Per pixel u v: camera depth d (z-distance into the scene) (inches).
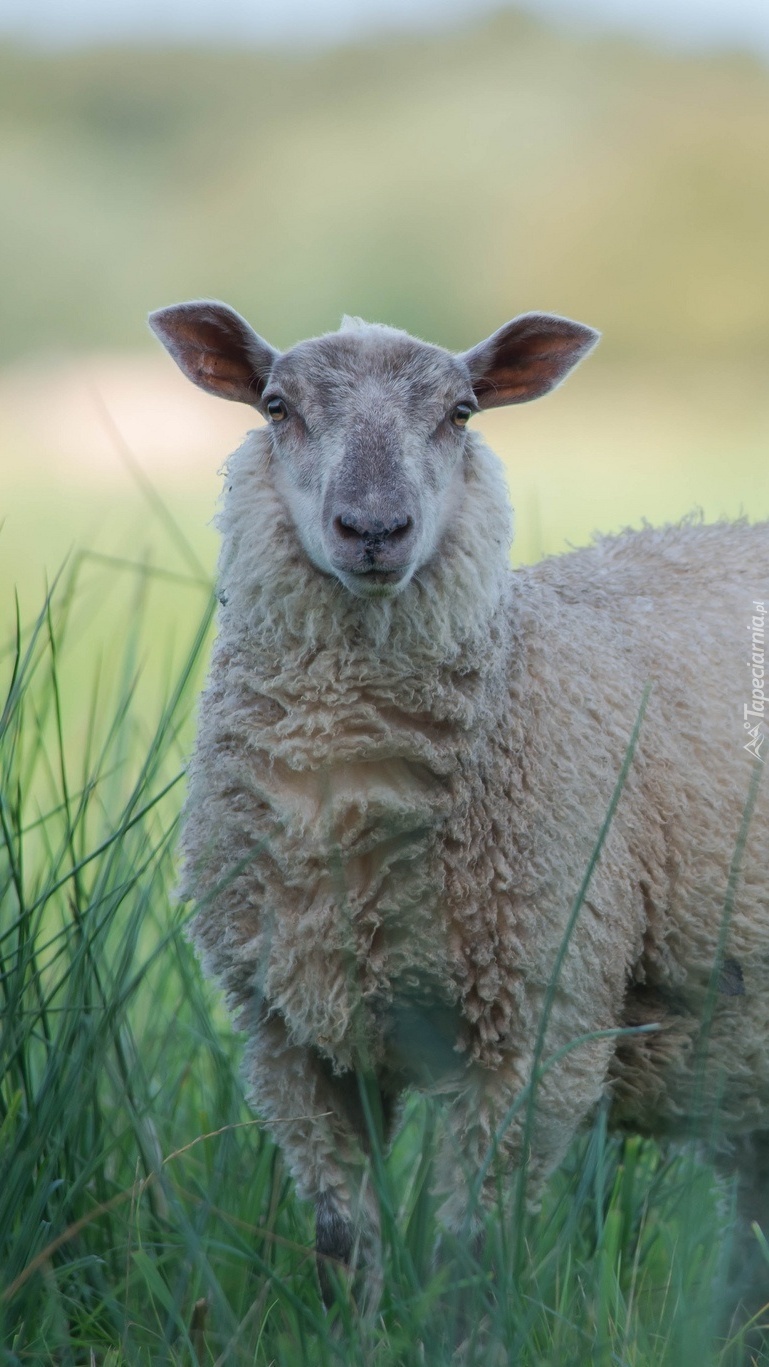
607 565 561.3
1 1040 430.9
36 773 749.9
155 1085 546.0
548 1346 424.2
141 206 6082.7
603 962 469.1
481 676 459.8
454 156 5994.1
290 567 461.1
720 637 531.2
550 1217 476.7
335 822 440.1
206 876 467.5
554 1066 455.2
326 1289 456.8
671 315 4739.2
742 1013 504.1
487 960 449.1
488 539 475.8
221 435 2559.1
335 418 471.8
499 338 533.3
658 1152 581.6
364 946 446.0
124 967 447.2
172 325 527.5
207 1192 442.3
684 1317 408.2
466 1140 457.4
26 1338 416.8
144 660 639.8
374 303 4889.3
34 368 3533.5
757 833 502.9
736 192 5241.1
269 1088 469.4
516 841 452.8
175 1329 428.1
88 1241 459.2
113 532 1637.6
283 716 455.8
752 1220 537.6
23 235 5113.2
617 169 5378.9
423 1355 400.8
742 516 608.4
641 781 490.6
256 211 5693.9
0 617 1096.8
